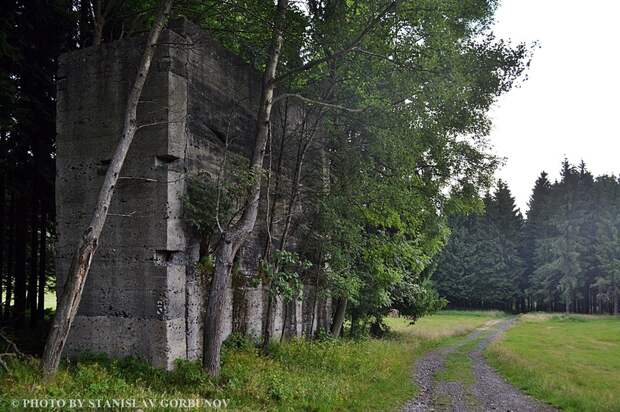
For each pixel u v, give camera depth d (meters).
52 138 17.14
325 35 14.17
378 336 28.09
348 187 17.89
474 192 22.17
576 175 76.81
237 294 14.84
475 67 17.16
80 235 12.59
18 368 9.16
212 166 13.62
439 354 24.08
